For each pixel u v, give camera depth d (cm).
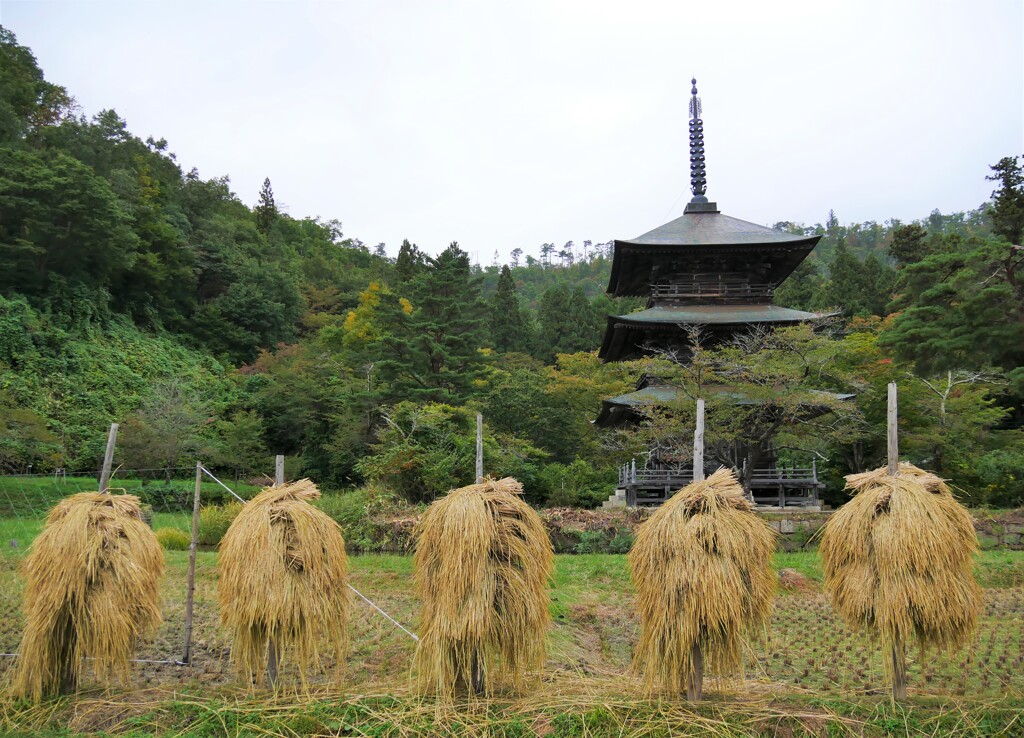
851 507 670
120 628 677
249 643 679
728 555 623
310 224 11381
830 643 991
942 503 649
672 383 2164
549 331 6019
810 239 2327
